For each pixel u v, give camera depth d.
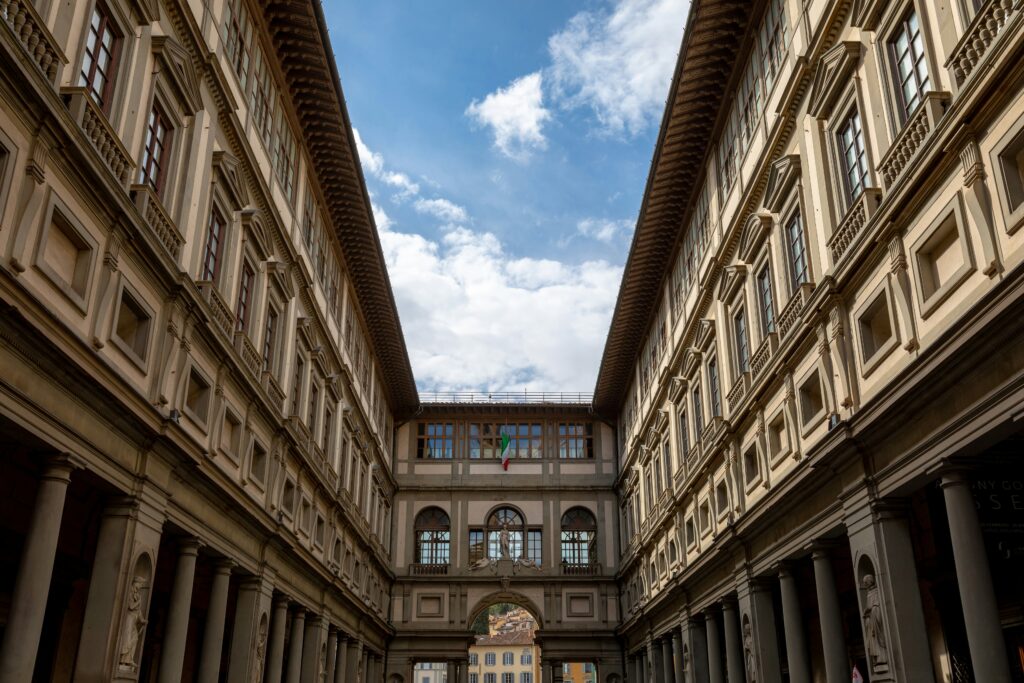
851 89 18.98
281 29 25.59
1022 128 12.80
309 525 30.31
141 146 17.12
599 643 50.25
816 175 20.67
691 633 33.44
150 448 17.02
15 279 12.07
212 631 21.42
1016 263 13.01
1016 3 12.51
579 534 53.31
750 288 26.06
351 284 39.38
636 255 37.75
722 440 27.69
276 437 26.02
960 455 14.55
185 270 18.77
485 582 51.31
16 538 18.14
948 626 18.91
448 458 54.56
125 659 16.14
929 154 14.96
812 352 20.81
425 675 108.50
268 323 26.45
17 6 12.55
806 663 22.61
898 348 16.67
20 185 12.76
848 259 18.33
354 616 39.34
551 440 55.22
